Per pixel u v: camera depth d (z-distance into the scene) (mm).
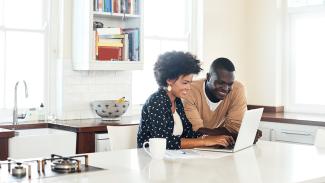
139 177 1964
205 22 5574
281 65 5734
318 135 3195
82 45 4523
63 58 4621
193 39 5648
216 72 3061
